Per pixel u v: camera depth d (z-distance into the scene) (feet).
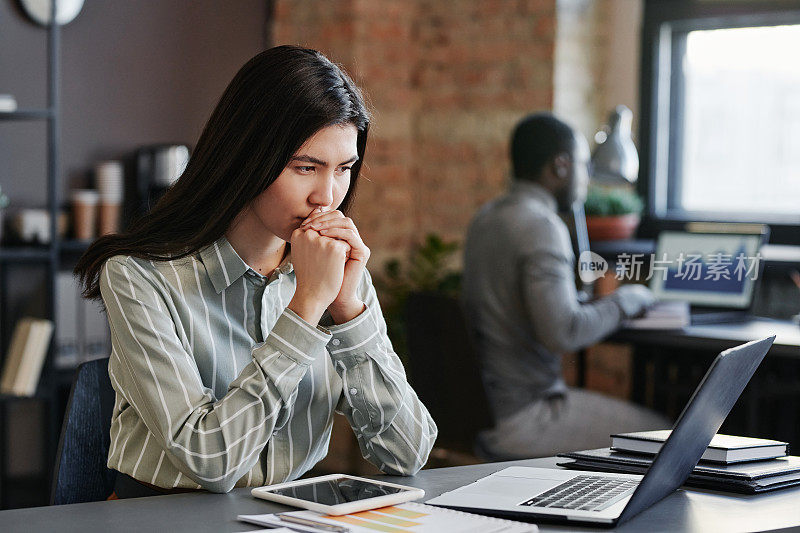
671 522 4.09
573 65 14.73
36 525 3.97
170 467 4.96
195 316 5.14
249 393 4.71
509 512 4.12
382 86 15.48
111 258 5.07
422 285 15.12
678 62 14.79
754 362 4.75
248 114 4.89
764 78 14.03
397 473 5.25
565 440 9.85
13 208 13.35
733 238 11.45
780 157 13.98
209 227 5.00
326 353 5.54
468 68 15.38
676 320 10.48
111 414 5.66
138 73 14.33
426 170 15.98
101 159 14.02
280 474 5.30
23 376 12.16
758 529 4.00
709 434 4.61
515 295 9.98
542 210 10.07
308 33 15.48
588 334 9.84
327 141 4.90
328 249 4.89
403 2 15.75
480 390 9.53
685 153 14.84
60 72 13.61
